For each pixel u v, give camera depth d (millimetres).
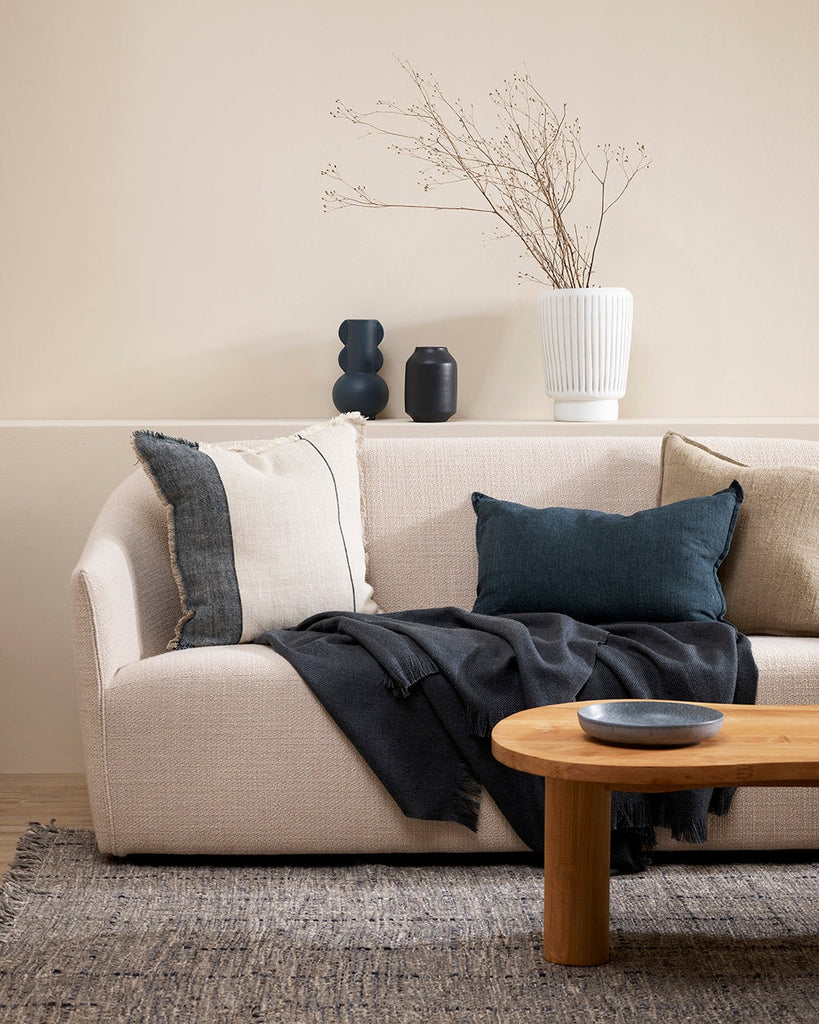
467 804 2449
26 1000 1881
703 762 1802
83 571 2480
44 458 3352
